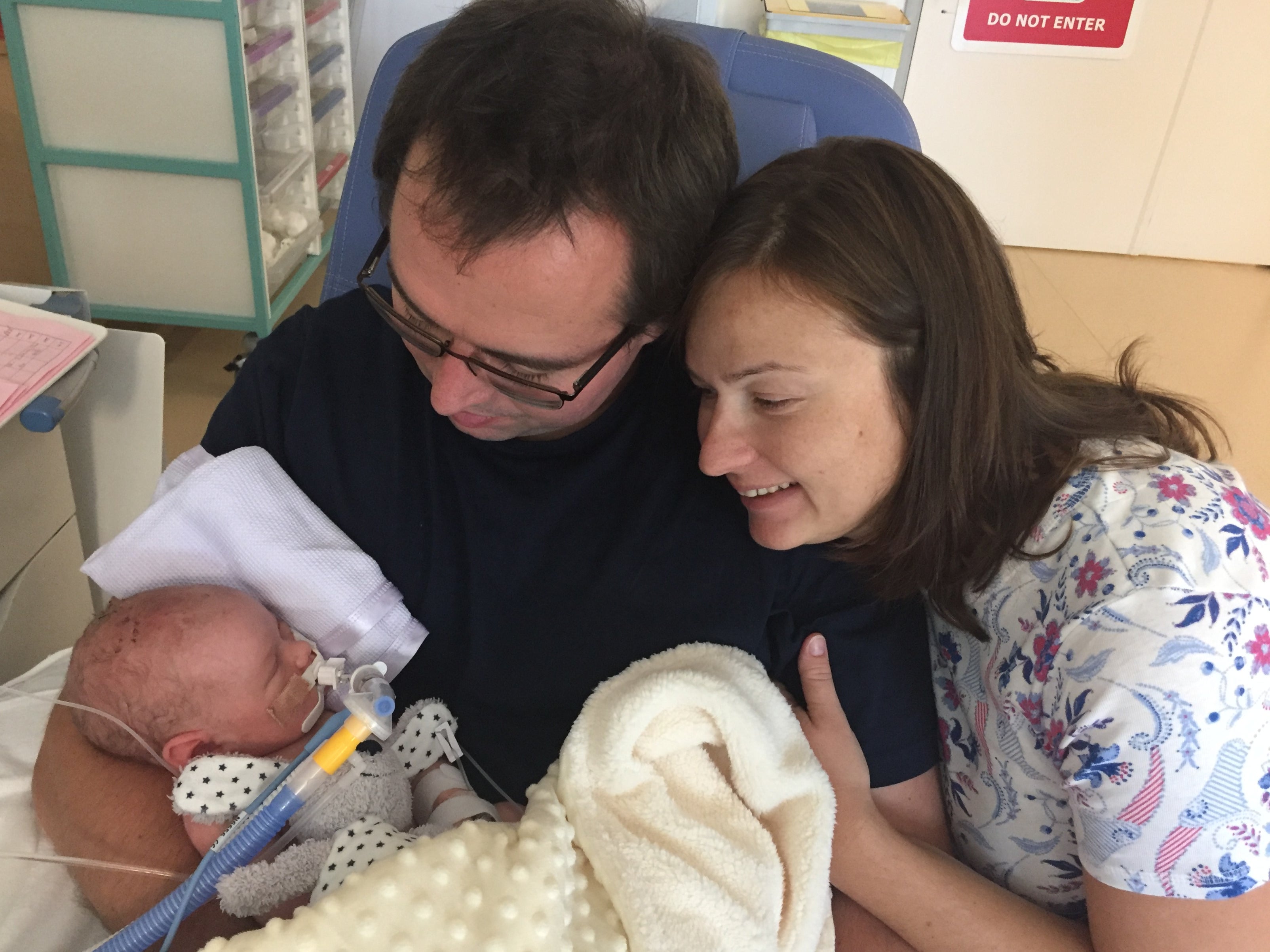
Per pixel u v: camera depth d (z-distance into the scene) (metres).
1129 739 0.75
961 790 0.98
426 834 0.93
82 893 0.81
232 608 1.00
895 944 0.98
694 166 0.78
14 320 1.31
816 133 1.17
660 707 0.90
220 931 0.82
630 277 0.77
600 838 0.86
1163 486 0.82
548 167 0.70
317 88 2.89
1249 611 0.75
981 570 0.87
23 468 1.31
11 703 1.00
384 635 1.04
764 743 0.90
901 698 0.98
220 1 2.02
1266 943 0.77
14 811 0.88
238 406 1.11
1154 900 0.78
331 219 3.06
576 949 0.79
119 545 1.04
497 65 0.72
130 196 2.27
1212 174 3.81
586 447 1.00
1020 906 0.90
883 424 0.81
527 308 0.74
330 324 1.11
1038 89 3.67
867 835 0.92
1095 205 3.90
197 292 2.40
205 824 0.90
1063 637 0.80
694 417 1.01
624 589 0.98
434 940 0.74
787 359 0.76
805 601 0.99
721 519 0.99
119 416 1.50
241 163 2.21
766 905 0.88
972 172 3.86
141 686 0.96
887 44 3.15
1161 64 3.61
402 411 1.05
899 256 0.76
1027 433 0.89
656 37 0.79
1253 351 3.28
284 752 1.02
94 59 2.09
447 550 1.03
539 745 1.02
